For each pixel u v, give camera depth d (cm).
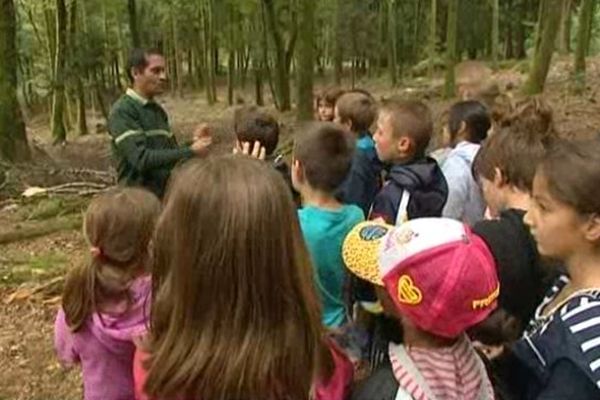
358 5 3253
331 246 282
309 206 293
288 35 2650
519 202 253
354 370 196
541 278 225
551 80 1786
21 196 941
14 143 1238
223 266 161
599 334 178
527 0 3281
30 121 3028
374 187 393
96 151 1805
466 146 383
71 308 240
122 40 3306
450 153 388
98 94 2791
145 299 240
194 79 3925
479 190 365
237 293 162
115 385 240
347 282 239
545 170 195
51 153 1780
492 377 198
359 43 3262
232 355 159
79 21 2789
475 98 464
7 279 616
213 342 161
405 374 178
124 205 240
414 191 324
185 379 159
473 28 3266
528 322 227
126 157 479
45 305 564
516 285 222
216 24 3178
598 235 189
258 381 159
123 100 487
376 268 199
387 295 192
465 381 179
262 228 163
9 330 530
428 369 177
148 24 3559
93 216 240
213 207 162
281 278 165
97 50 2784
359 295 216
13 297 575
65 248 724
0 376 470
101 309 238
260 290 163
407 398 176
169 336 165
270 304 163
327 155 291
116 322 237
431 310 175
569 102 1497
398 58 3400
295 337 165
